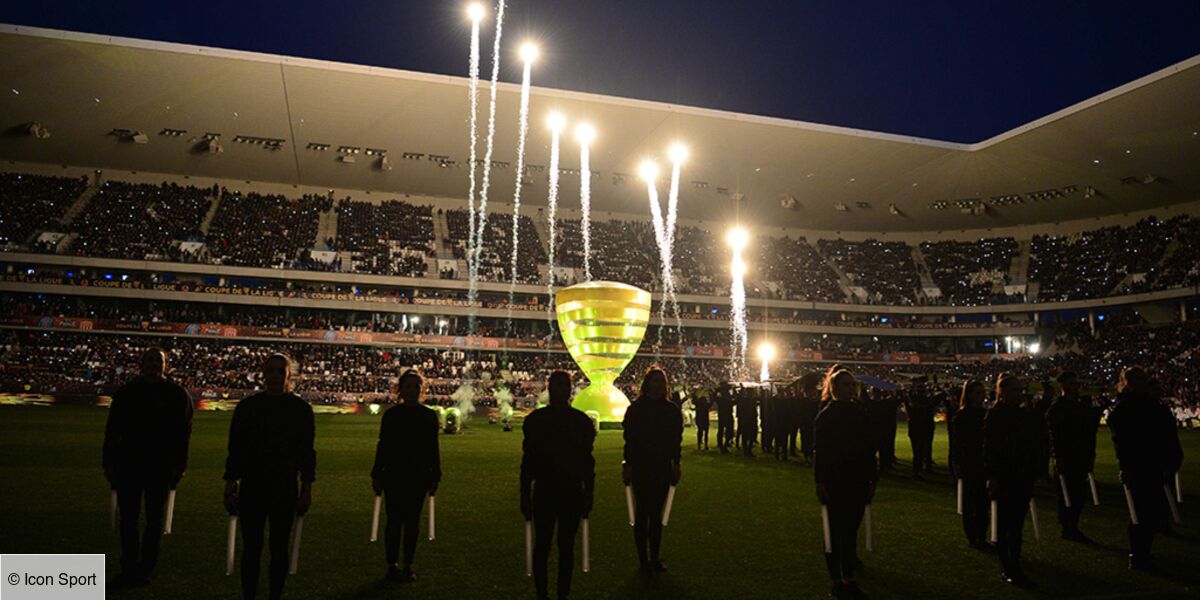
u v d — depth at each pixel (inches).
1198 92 1704.0
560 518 251.3
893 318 2509.8
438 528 391.9
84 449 692.7
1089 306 2244.1
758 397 847.7
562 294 1179.3
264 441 233.3
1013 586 286.0
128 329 1839.3
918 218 2635.3
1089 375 1915.6
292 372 246.4
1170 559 331.9
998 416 296.8
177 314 1996.8
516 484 558.3
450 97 1929.1
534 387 1934.1
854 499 271.1
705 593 274.8
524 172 2276.1
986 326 2406.5
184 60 1745.8
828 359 2321.6
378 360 1952.5
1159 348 1921.8
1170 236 2256.4
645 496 299.1
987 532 372.5
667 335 2333.9
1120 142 1977.1
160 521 276.2
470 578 291.7
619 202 2539.4
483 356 2074.3
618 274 2354.8
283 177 2292.1
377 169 2251.5
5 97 1818.4
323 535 369.4
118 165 2172.7
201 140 2054.6
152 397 276.5
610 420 1157.1
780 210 2596.0
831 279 2581.2
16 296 1876.2
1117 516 440.5
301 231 2229.3
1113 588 283.4
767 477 617.6
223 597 260.7
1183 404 1428.4
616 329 1151.0
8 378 1571.1
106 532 351.3
